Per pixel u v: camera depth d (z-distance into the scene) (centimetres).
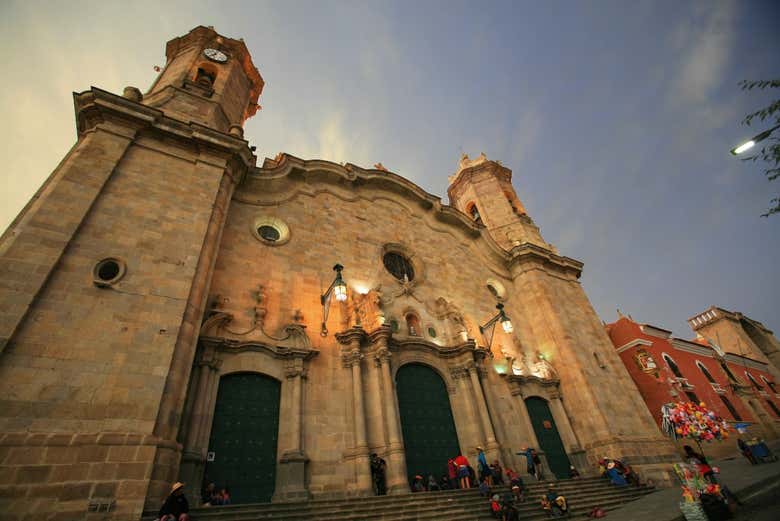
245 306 1529
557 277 2794
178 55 2377
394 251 2295
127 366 1013
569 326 2456
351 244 2097
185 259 1291
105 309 1067
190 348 1171
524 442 1873
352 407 1480
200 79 2319
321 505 1092
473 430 1720
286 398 1391
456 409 1786
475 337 2184
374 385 1555
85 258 1117
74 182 1230
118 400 958
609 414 2089
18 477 781
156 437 955
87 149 1335
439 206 2653
